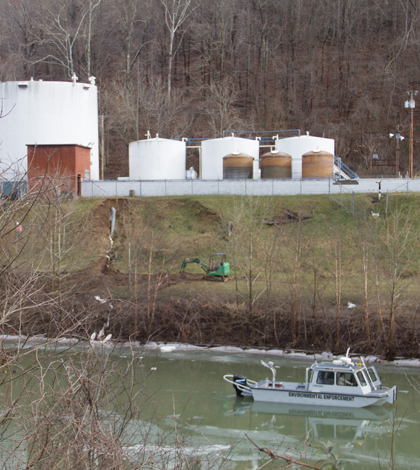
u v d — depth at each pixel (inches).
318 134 3075.8
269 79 3629.4
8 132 2089.1
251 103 3484.3
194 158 3102.9
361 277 1376.7
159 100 2945.4
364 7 3750.0
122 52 3479.3
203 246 1615.4
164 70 3646.7
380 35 3609.7
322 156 2039.9
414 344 1112.2
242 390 869.2
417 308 1158.3
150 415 717.3
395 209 1611.7
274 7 3885.3
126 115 2790.4
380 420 784.9
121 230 1715.1
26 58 3257.9
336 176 2123.5
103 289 1323.8
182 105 3176.7
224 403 836.6
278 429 741.3
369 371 883.4
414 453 665.0
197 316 1253.1
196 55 3865.7
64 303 1123.9
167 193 1898.4
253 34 3686.0
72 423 319.9
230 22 3663.9
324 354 1131.3
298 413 812.0
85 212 1672.0
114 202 1791.3
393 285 1109.7
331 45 3666.3
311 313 1222.9
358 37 3587.6
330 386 835.4
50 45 3654.0
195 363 1071.0
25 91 2076.8
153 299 1302.9
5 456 381.1
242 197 1808.6
